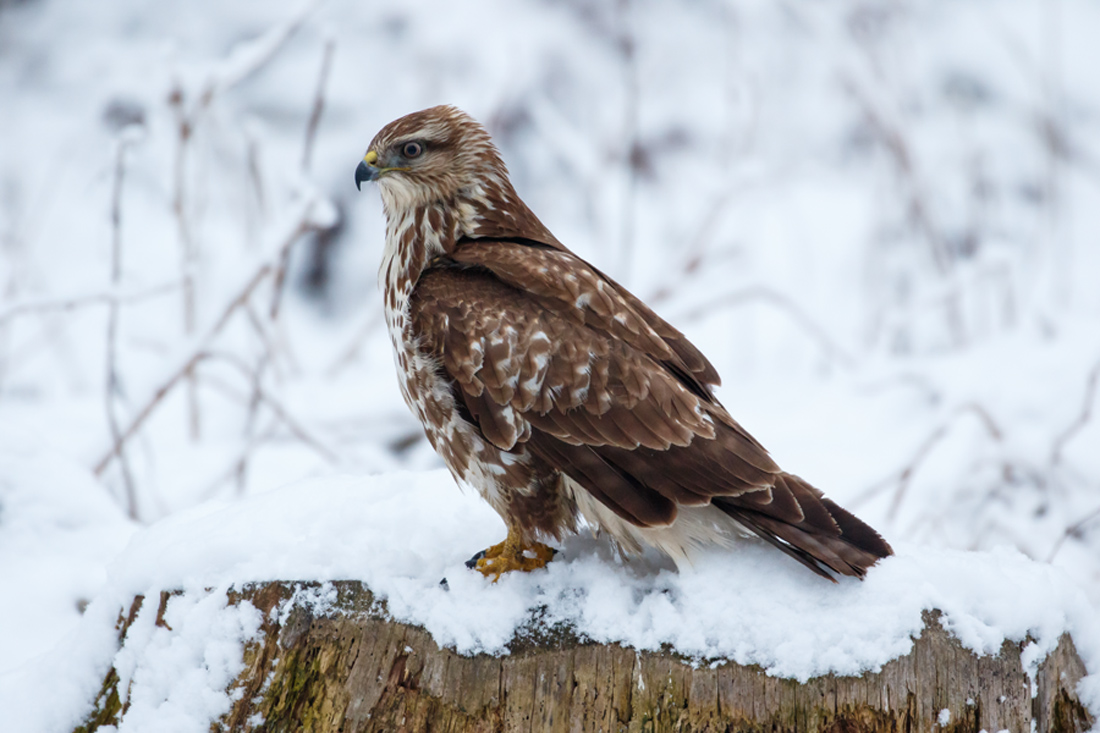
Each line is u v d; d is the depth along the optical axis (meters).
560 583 6.12
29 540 8.23
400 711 5.80
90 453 11.31
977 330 14.24
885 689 5.55
